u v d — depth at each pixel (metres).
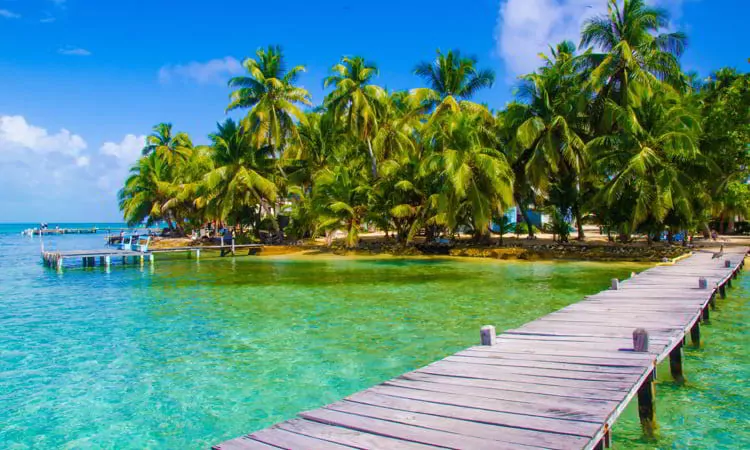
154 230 87.75
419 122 38.72
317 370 9.08
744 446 6.00
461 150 29.56
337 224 35.31
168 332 12.09
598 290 17.31
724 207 38.16
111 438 6.61
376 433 4.55
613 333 8.41
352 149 43.47
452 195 30.00
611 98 30.23
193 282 21.62
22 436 6.68
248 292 18.25
